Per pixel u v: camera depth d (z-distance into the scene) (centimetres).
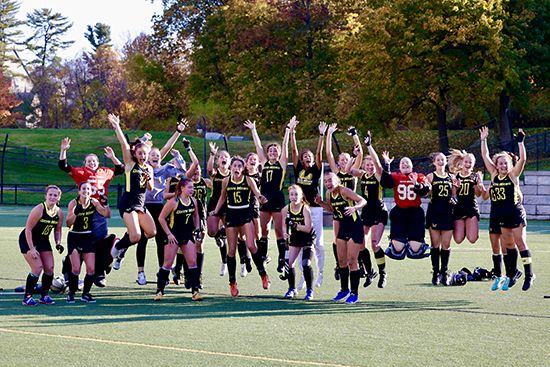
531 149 4709
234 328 1116
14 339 1030
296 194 1392
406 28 4897
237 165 1434
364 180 1577
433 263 1577
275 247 2405
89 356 931
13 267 1864
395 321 1179
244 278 1700
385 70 4950
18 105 9981
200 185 1681
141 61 7831
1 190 4750
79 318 1194
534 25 5259
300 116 5941
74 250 1366
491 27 4697
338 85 5734
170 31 7231
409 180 1532
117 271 1820
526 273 1464
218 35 6712
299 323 1161
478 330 1107
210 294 1471
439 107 5156
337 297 1391
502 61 4784
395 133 5566
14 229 3012
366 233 1561
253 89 6047
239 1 6225
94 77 10231
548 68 5212
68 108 10194
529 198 3747
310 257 1409
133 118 9012
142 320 1178
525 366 890
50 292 1474
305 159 1559
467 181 1569
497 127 5650
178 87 7769
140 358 923
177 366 884
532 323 1162
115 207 4456
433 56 4834
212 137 6775
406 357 932
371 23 4881
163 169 1620
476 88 4850
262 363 899
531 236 2764
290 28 6025
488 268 1838
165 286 1541
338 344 1007
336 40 5650
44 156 6362
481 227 3219
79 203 1358
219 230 1698
